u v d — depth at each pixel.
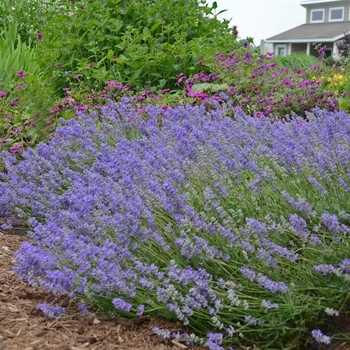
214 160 3.58
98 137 4.46
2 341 2.26
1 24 11.45
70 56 7.84
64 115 5.58
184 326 2.55
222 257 2.72
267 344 2.42
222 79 7.14
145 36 7.30
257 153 3.64
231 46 8.45
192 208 2.84
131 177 3.53
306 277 2.55
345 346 2.44
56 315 2.56
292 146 3.77
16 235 3.79
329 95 6.16
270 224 2.80
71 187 3.55
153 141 4.12
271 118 5.72
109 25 7.88
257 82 6.69
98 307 2.70
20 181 3.96
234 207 3.10
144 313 2.61
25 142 5.44
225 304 2.52
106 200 3.29
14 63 8.18
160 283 2.52
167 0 8.12
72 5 8.11
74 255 2.53
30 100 5.73
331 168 3.20
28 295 2.79
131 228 2.78
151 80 7.45
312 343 2.48
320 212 2.86
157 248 2.87
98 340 2.38
